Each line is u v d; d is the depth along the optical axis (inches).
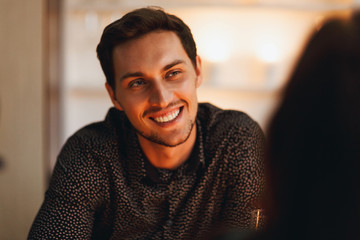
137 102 36.3
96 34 87.3
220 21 88.0
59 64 81.1
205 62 89.3
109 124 42.3
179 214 40.9
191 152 40.3
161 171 39.7
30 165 75.7
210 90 85.2
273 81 84.6
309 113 13.8
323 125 13.5
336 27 14.2
